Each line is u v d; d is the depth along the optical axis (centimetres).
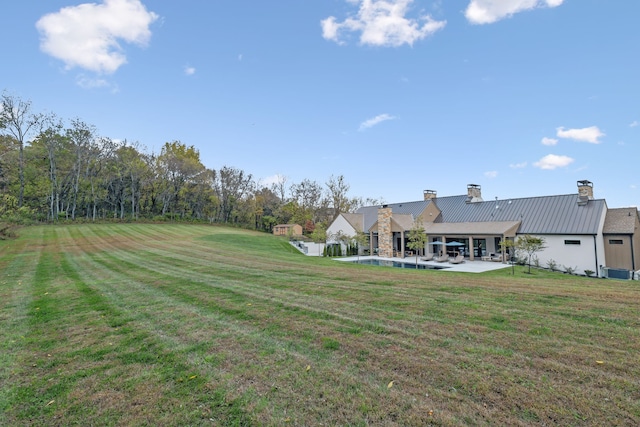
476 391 351
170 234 3422
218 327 587
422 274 1277
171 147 6419
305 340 516
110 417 321
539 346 469
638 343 473
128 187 5159
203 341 520
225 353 471
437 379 380
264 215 5956
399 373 398
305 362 436
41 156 3972
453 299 768
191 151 6562
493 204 2700
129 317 655
